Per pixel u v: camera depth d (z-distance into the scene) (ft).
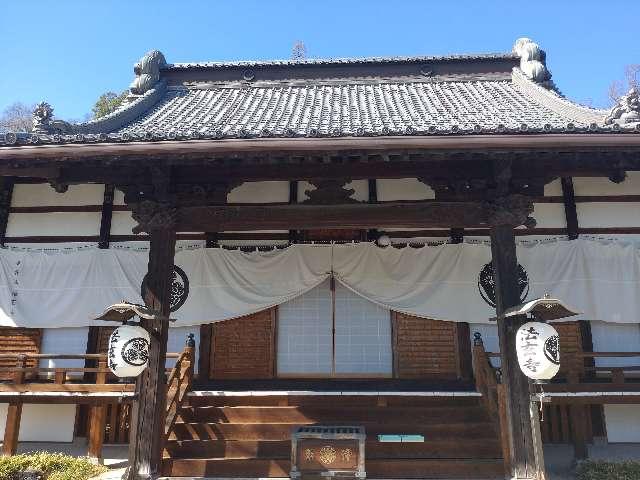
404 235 32.86
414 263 32.01
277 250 32.58
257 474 22.90
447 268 31.83
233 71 43.37
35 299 32.68
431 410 26.76
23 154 19.39
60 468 25.07
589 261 31.32
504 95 37.68
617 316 30.58
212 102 38.19
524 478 19.81
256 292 32.01
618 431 30.14
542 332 19.36
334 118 30.25
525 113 31.48
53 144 19.43
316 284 31.94
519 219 21.83
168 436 24.27
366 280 31.86
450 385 30.78
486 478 22.52
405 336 31.89
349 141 18.97
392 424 25.58
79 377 31.94
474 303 31.32
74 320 32.32
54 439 31.60
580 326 31.01
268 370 31.73
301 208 22.86
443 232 32.73
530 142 18.88
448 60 42.91
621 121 20.03
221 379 31.63
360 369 31.58
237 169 23.08
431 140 18.97
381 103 35.91
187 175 23.17
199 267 32.50
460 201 23.00
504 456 21.93
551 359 19.06
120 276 32.76
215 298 32.07
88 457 27.20
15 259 33.24
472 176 22.59
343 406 27.76
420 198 32.30
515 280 21.56
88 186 34.65
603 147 18.97
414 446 23.84
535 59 40.73
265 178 23.15
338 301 32.60
